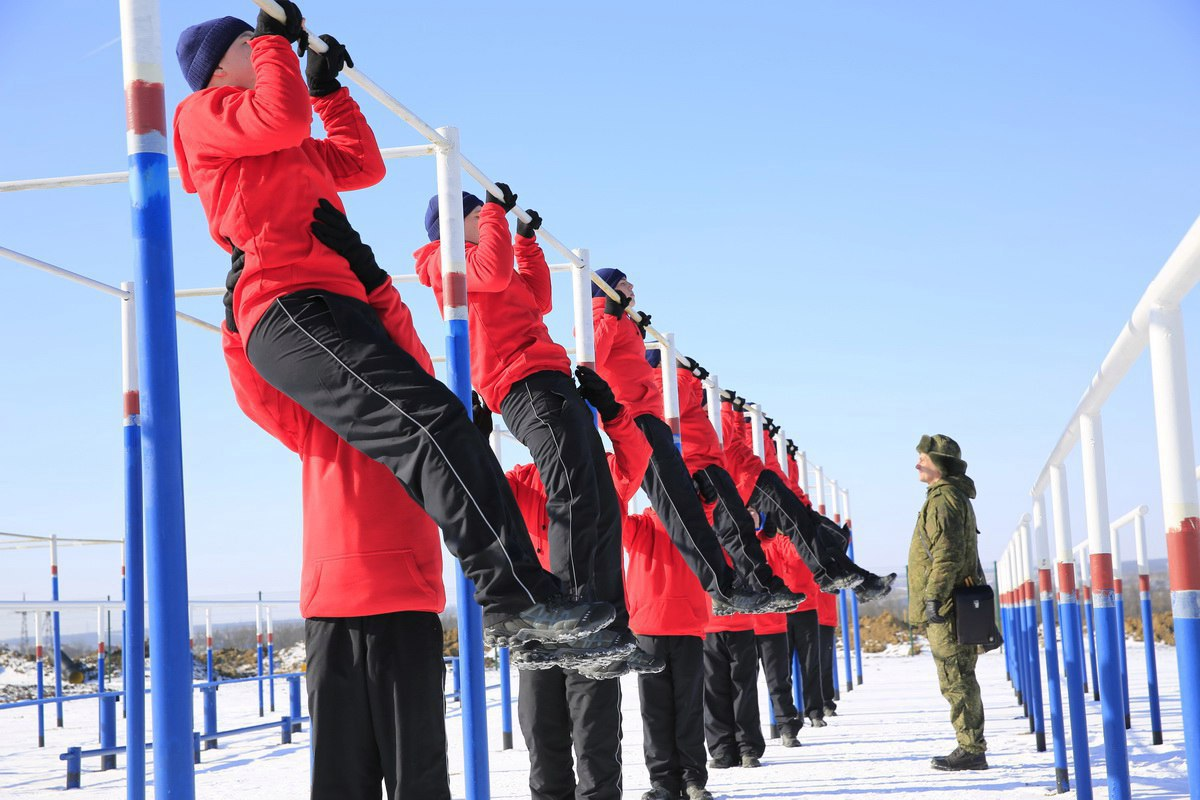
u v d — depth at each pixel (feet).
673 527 17.58
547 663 9.59
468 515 7.46
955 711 20.36
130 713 14.01
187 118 8.24
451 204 12.86
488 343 13.43
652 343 23.40
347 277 8.13
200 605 38.27
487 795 12.44
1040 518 17.87
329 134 9.48
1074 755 14.20
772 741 29.01
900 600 81.92
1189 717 6.54
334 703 8.02
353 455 8.11
